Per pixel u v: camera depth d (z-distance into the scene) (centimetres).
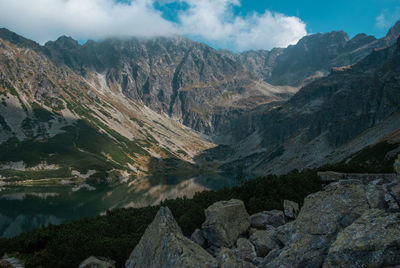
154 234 2203
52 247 5031
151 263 1984
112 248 4625
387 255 1072
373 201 1463
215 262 1780
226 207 3938
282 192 7000
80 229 6038
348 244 1212
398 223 1159
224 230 3688
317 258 1460
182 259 1716
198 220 5478
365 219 1313
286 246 1730
